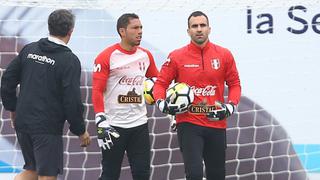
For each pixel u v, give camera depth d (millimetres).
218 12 26547
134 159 22703
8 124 26094
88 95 26516
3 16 26219
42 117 20250
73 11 26469
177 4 26625
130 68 22547
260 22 26500
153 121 26672
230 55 21750
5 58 26188
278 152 26672
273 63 26531
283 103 26594
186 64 21453
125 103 22500
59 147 20547
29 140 20703
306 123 26594
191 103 21281
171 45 26484
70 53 20375
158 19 26516
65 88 20000
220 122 21625
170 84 22625
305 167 26609
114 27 26578
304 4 26469
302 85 26547
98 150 26656
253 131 26672
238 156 26734
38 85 20328
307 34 26469
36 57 20500
